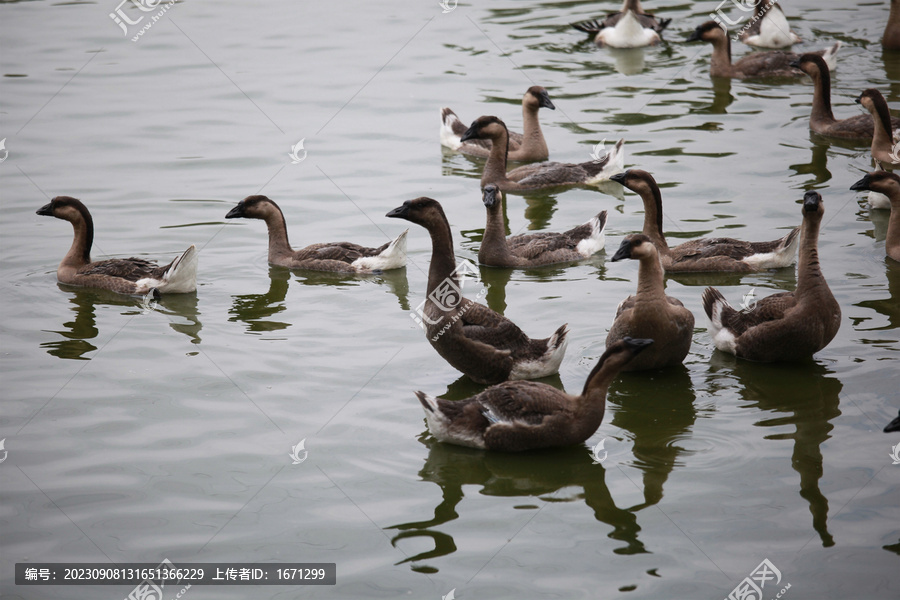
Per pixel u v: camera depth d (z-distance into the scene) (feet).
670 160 76.59
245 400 45.19
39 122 85.05
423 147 82.79
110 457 40.24
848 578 32.73
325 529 35.83
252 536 35.35
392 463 40.37
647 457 40.60
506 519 36.63
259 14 119.75
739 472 39.24
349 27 114.62
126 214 68.69
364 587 32.60
